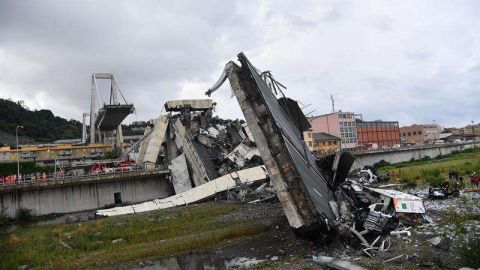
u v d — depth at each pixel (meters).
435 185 44.69
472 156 111.06
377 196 29.86
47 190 55.25
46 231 36.50
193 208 46.94
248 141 69.56
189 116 75.75
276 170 24.97
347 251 20.75
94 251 26.27
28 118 174.12
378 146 133.38
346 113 130.38
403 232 22.00
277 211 37.75
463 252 15.89
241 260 21.97
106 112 86.81
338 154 38.44
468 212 26.95
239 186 55.53
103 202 60.62
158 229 32.31
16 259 24.47
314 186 27.19
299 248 23.28
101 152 126.19
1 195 51.12
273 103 31.28
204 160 65.75
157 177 67.56
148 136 75.81
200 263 22.02
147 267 21.89
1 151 112.44
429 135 185.38
